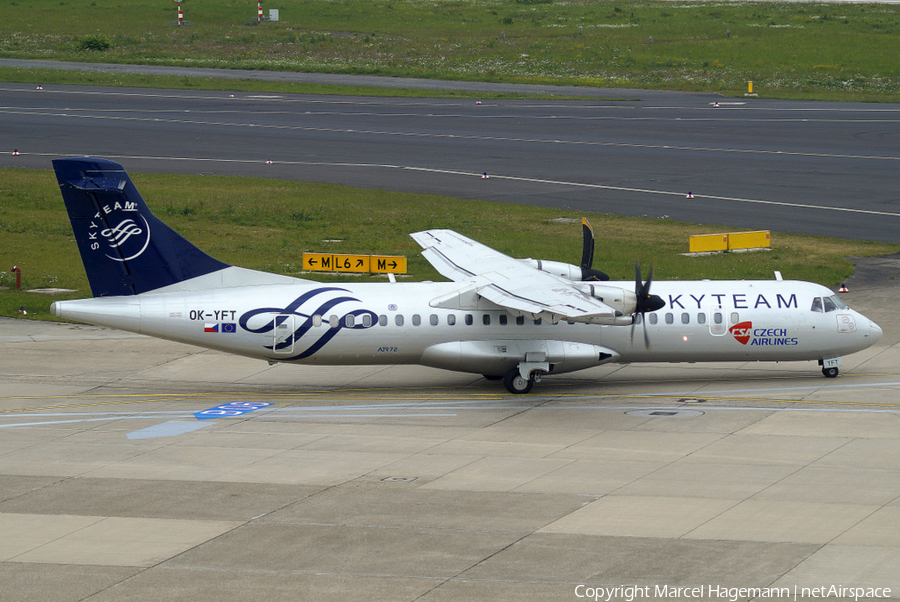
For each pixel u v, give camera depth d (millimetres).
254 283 89500
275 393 91375
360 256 134625
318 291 89000
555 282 84875
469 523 57688
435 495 62750
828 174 193500
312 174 195875
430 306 88812
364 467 68875
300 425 80250
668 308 90938
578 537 55281
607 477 65938
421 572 50875
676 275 131250
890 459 68875
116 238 84875
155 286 86812
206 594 48688
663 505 60281
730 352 91938
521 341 89500
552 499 61719
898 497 61031
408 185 188750
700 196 179375
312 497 62656
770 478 65188
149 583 50062
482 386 93625
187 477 67000
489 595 47969
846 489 62688
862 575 49781
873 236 153000
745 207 171375
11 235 156500
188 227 159375
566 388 92125
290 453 72438
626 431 77250
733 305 91625
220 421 81562
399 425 80000
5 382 94000
